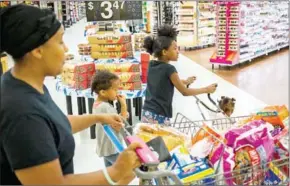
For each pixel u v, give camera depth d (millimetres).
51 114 1199
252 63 9914
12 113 1104
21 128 1090
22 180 1112
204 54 11633
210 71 8953
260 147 1507
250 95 6578
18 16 1142
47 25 1166
